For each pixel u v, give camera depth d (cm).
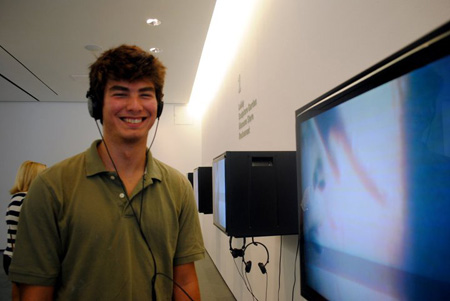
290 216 140
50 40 327
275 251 179
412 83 53
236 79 285
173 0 263
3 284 351
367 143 66
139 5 269
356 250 70
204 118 534
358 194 69
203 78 504
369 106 65
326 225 82
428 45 50
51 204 77
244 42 256
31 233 76
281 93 176
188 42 342
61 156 560
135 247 85
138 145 88
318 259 87
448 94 46
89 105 90
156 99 92
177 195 98
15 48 344
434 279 50
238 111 277
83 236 79
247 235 134
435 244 49
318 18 135
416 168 53
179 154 593
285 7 172
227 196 135
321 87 132
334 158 79
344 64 114
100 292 78
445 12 72
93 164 85
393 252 59
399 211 57
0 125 548
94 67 86
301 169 97
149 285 85
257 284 215
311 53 141
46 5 263
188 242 99
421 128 52
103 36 322
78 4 263
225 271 348
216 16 324
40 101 562
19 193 202
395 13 88
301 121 98
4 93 508
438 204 49
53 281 77
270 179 140
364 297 67
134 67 81
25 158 550
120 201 84
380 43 95
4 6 262
